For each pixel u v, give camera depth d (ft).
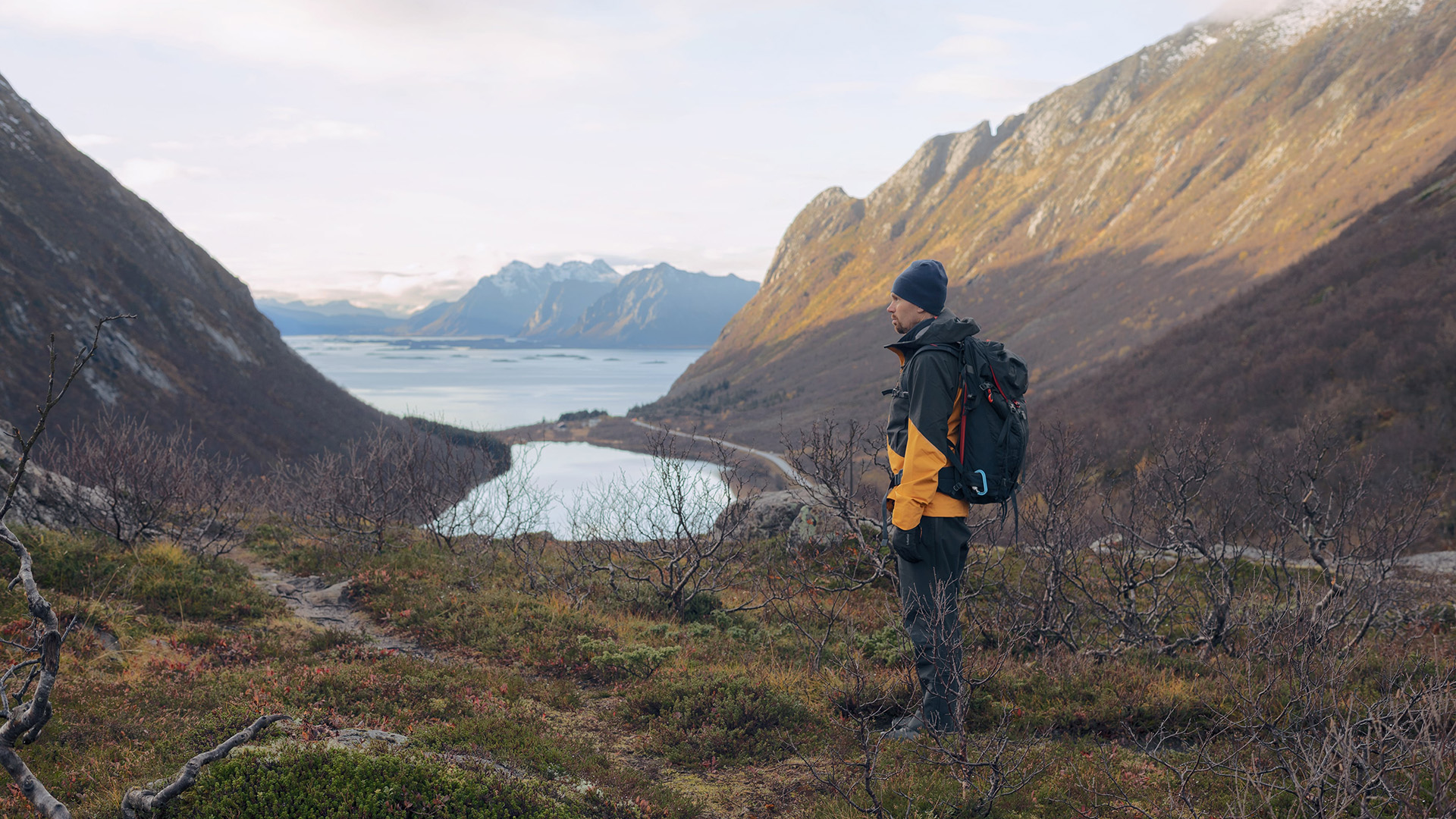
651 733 15.05
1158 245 603.26
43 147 353.51
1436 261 151.12
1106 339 458.91
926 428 10.77
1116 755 13.00
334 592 28.48
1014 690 15.99
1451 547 35.63
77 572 24.08
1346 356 131.23
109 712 14.98
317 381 379.55
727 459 28.66
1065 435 22.47
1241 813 9.76
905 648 18.20
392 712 15.66
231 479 44.29
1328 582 19.26
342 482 38.93
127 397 271.49
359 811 9.56
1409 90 513.04
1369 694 14.39
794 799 12.11
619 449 491.31
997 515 20.49
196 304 346.95
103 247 328.29
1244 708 13.66
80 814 10.36
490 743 13.71
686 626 24.54
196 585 25.44
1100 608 20.75
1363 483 22.80
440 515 37.42
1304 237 429.38
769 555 32.55
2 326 260.01
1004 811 11.05
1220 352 182.29
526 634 22.88
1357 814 10.17
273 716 10.94
